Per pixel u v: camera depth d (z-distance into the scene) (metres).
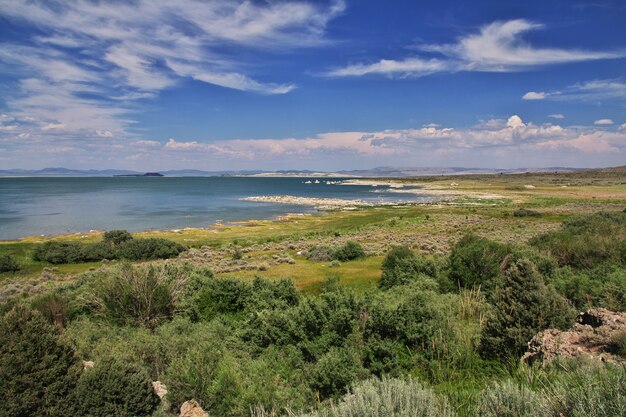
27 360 7.33
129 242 45.56
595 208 77.06
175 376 8.66
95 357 10.00
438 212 81.81
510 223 60.38
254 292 18.16
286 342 11.77
